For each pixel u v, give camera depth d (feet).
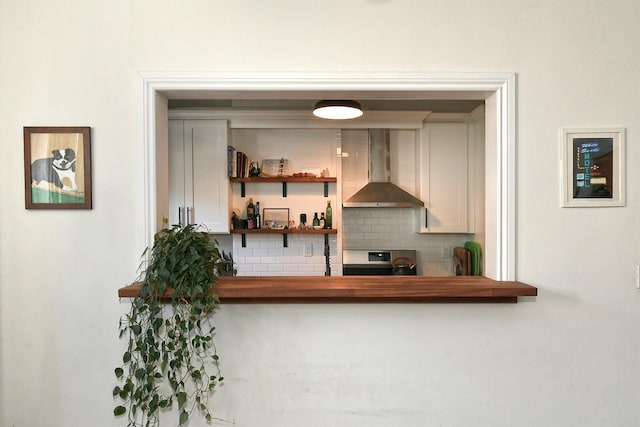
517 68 5.33
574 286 5.39
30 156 5.22
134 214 5.29
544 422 5.41
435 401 5.40
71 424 5.33
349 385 5.37
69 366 5.32
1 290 5.32
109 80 5.27
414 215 12.57
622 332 5.41
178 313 5.12
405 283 5.19
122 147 5.27
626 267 5.40
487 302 5.29
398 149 12.34
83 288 5.31
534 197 5.37
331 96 5.59
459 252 12.01
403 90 5.32
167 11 5.28
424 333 5.37
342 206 11.66
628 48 5.33
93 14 5.25
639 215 5.39
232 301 5.17
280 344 5.33
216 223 10.89
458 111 11.43
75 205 5.24
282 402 5.36
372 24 5.32
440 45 5.33
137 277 5.28
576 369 5.39
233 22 5.30
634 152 5.37
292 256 11.90
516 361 5.40
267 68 5.31
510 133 5.30
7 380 5.33
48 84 5.25
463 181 11.61
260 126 11.13
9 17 5.24
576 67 5.33
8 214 5.29
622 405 5.42
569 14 5.33
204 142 10.86
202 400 5.30
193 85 5.25
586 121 5.35
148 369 4.92
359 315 5.34
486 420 5.41
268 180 11.15
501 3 5.33
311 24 5.32
